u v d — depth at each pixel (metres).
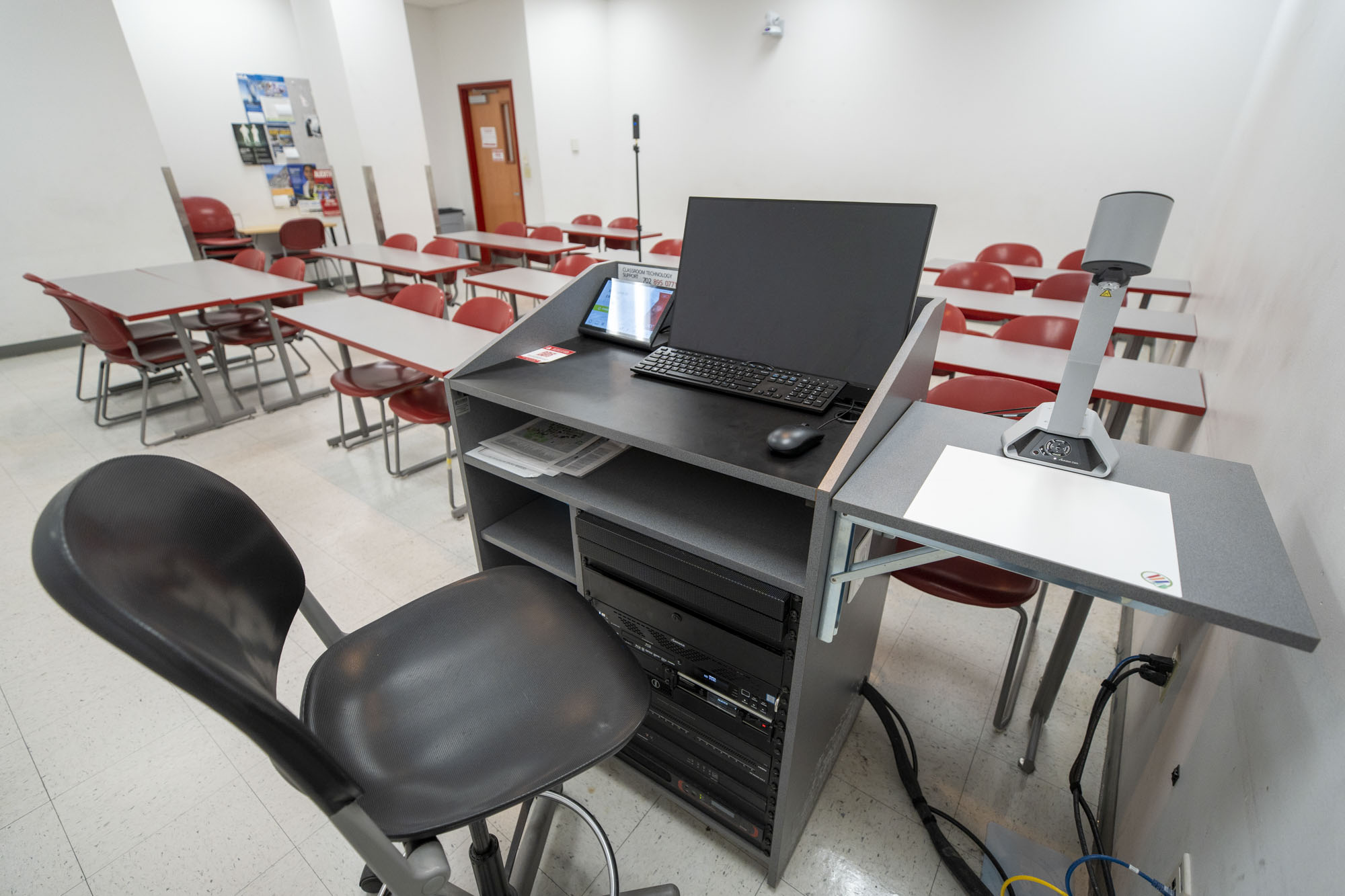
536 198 6.74
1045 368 1.98
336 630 0.98
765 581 0.97
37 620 1.88
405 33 5.43
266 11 5.52
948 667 1.73
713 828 1.29
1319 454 0.85
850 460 0.84
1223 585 0.63
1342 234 1.09
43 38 4.02
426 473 2.79
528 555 1.41
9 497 2.56
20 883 1.20
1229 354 1.78
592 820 1.16
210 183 5.57
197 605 0.63
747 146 5.70
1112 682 1.26
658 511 1.14
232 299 2.96
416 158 5.75
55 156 4.21
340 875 1.22
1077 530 0.73
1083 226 4.48
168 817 1.32
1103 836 1.25
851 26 4.85
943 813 1.32
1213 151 3.91
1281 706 0.70
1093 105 4.19
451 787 0.76
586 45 6.04
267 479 2.74
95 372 4.00
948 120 4.72
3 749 1.47
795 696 0.98
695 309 1.28
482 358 1.30
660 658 1.18
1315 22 2.12
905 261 1.04
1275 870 0.60
